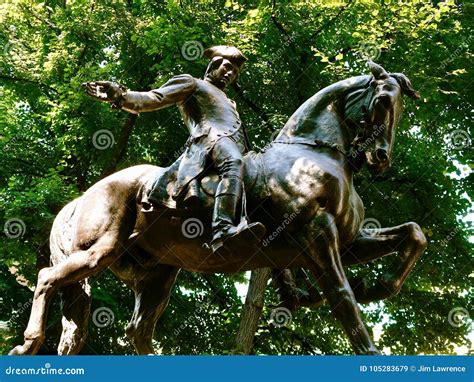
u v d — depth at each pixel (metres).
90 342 16.80
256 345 17.19
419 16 15.66
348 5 16.80
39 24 19.02
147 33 16.12
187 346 17.48
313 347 17.44
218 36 16.55
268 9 16.59
